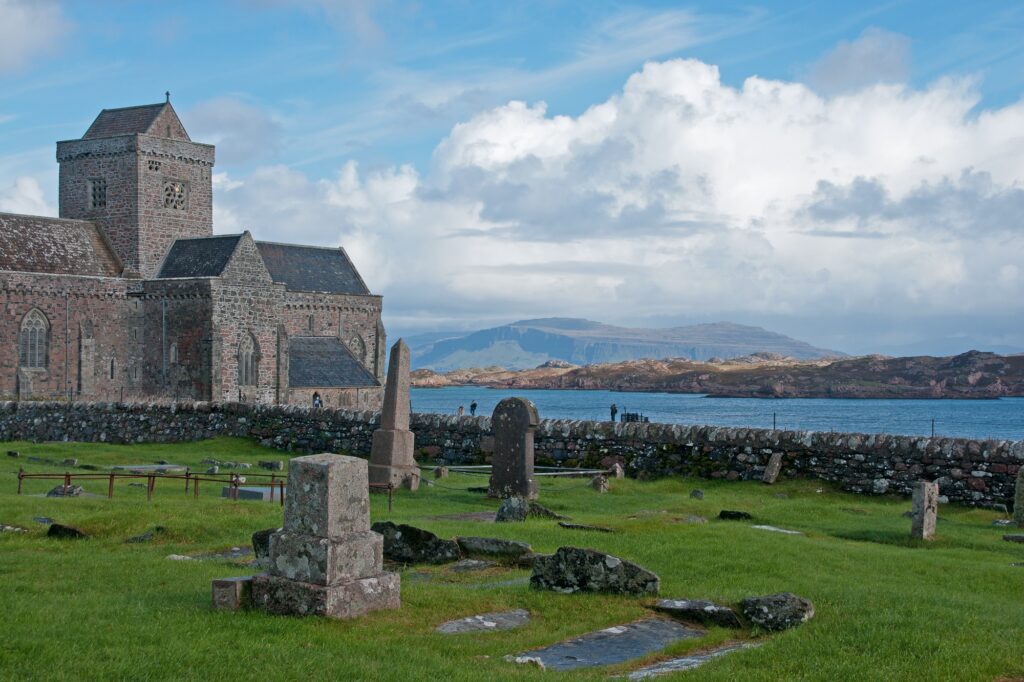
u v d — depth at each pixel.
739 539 22.14
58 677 11.70
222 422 51.06
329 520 14.79
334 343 107.00
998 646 14.16
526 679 12.44
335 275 115.62
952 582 19.28
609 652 14.29
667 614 16.03
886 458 34.22
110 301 92.75
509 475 32.53
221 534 23.20
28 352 88.94
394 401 35.97
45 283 89.25
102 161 101.81
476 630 15.03
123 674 11.93
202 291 89.88
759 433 36.81
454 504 31.41
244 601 15.06
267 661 12.58
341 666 12.50
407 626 14.85
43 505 26.08
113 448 48.34
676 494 34.38
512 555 19.64
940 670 13.12
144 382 93.38
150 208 101.25
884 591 17.39
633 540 21.91
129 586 17.00
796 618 15.27
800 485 35.09
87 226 101.19
